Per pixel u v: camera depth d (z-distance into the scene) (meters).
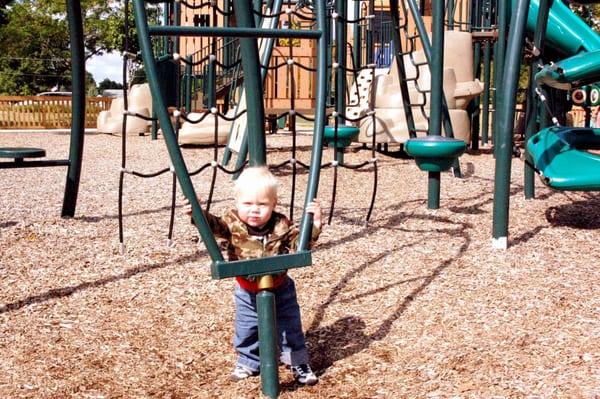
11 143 17.48
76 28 6.53
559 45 10.12
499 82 9.81
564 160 6.61
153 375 3.75
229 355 3.99
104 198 8.23
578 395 3.41
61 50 54.84
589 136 7.09
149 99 19.09
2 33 49.31
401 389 3.55
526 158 7.90
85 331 4.30
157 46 16.62
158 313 4.59
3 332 4.26
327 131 8.59
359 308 4.68
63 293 4.89
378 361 3.90
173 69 5.55
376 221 7.00
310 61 17.97
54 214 7.22
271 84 18.06
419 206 7.74
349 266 5.52
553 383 3.55
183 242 6.10
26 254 5.74
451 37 13.19
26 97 26.30
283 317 3.62
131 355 3.98
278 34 3.62
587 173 6.32
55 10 52.41
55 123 26.78
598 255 5.86
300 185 9.38
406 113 8.45
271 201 3.43
